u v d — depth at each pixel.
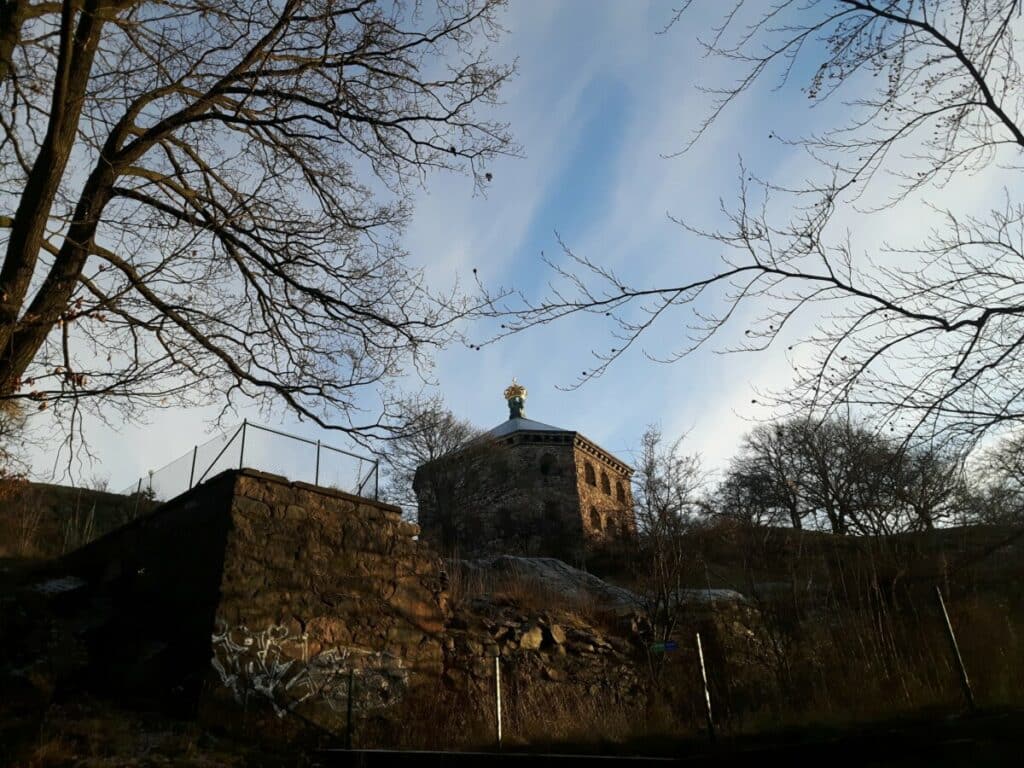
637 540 21.69
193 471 13.30
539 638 14.64
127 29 8.57
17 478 10.47
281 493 11.78
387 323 10.66
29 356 7.49
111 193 8.66
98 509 23.05
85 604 12.94
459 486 42.66
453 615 13.96
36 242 7.39
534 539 42.69
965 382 6.08
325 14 9.54
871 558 11.90
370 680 11.57
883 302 6.47
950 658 9.87
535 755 7.71
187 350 8.95
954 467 6.54
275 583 11.09
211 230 9.56
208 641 10.09
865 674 10.41
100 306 7.66
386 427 10.48
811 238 6.61
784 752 6.68
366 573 12.42
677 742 8.25
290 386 9.84
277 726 10.15
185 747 8.25
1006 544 7.03
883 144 6.52
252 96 9.74
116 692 10.60
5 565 14.97
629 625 16.91
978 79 6.10
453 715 11.75
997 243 6.38
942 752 6.05
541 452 47.81
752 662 15.55
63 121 7.55
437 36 10.31
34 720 8.27
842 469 11.73
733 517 19.56
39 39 8.23
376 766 8.76
